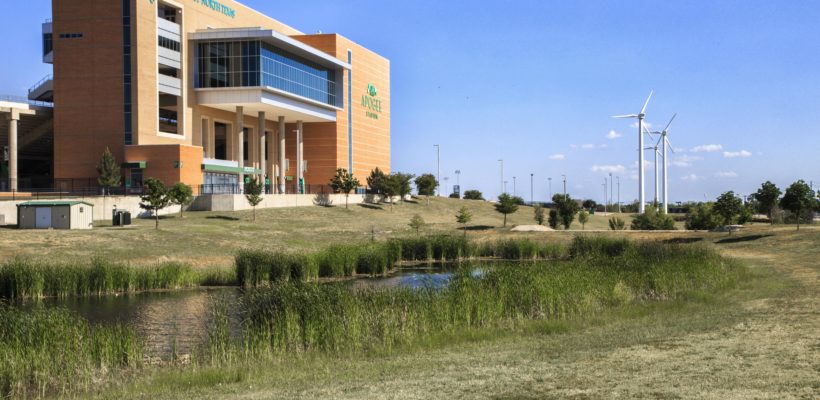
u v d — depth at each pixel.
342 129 110.81
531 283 24.31
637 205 160.12
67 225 54.66
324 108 103.94
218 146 99.25
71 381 16.95
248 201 79.00
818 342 14.85
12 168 74.31
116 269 37.41
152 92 77.69
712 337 16.27
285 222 74.69
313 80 99.56
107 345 18.47
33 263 40.09
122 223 60.50
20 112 75.62
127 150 75.38
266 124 104.19
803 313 19.20
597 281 25.75
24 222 54.78
